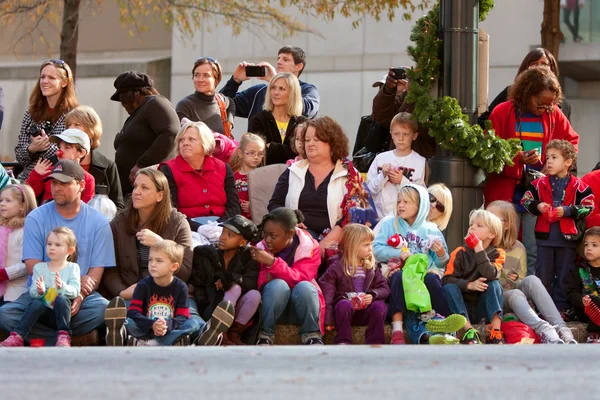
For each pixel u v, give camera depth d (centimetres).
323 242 1892
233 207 2033
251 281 1761
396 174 2045
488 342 1792
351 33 4634
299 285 1750
